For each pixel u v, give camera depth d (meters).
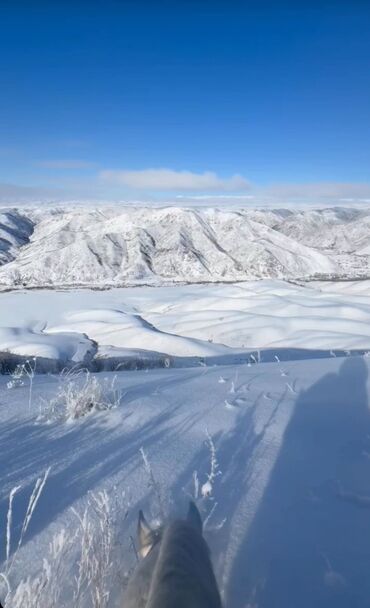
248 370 6.47
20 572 1.95
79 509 2.50
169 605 1.04
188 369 7.57
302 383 5.35
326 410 4.27
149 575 1.41
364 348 34.88
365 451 3.30
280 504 2.54
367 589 1.86
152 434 3.72
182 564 1.22
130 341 52.38
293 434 3.65
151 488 2.73
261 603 1.78
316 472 2.95
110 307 101.31
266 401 4.60
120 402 4.69
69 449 3.45
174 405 4.53
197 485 2.51
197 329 60.12
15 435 3.80
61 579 1.87
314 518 2.39
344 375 5.68
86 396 4.50
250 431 3.72
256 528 2.29
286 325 54.72
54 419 4.19
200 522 1.83
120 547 2.10
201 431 3.75
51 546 1.94
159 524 2.19
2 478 2.96
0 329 63.62
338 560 2.04
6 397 5.19
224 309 80.31
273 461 3.12
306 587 1.86
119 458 3.23
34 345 44.91
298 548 2.12
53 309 100.69
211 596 1.19
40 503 2.59
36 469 3.09
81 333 65.06
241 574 1.94
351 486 2.76
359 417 4.06
